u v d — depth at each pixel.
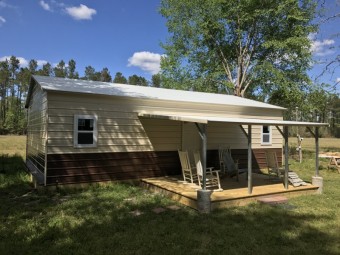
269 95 22.20
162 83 25.66
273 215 6.52
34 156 11.63
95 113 9.04
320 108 20.41
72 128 8.64
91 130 9.02
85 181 8.84
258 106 13.02
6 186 9.11
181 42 24.09
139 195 8.34
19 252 4.37
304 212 6.79
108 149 9.29
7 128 53.72
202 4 22.09
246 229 5.60
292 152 23.19
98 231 5.31
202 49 24.12
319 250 4.68
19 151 21.34
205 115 11.43
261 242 4.98
